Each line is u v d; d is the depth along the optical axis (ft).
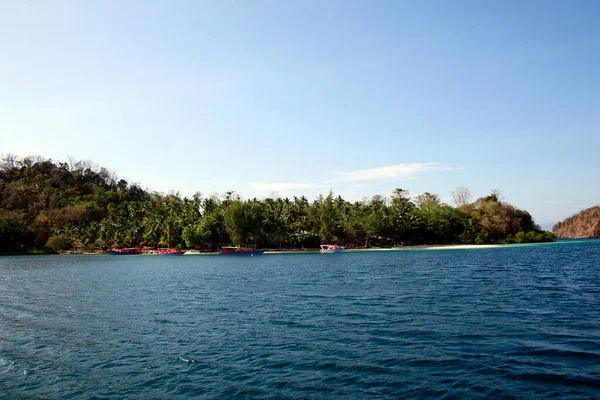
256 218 468.75
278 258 370.94
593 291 121.29
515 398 45.88
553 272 180.24
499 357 59.57
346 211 506.07
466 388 49.01
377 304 105.19
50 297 135.03
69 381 55.93
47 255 515.09
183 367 59.93
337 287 142.41
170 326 86.69
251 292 136.05
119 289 154.30
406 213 490.08
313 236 489.26
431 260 279.69
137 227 568.00
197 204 548.72
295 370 57.11
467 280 154.30
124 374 57.93
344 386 51.03
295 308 103.09
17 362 64.39
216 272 228.63
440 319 85.25
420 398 46.80
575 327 76.33
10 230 506.48
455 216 505.25
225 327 83.97
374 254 389.80
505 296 113.91
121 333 81.66
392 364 58.13
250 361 61.46
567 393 46.68
